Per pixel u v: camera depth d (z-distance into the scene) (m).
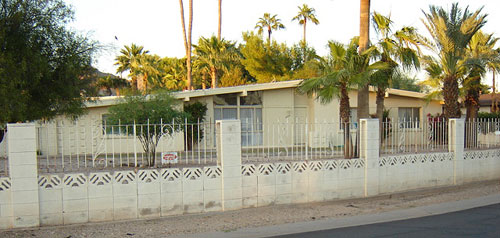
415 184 11.21
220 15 36.47
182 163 11.07
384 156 10.73
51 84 10.18
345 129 11.02
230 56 36.84
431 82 20.31
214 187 8.66
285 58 38.47
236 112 19.77
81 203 7.68
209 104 19.16
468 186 11.98
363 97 13.15
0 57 8.76
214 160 12.07
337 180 9.94
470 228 7.35
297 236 7.02
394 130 12.59
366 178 10.27
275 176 9.25
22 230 7.16
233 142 8.79
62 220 7.55
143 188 8.10
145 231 7.29
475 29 14.96
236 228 7.53
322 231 7.35
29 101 9.88
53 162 11.37
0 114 8.76
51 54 10.23
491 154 12.85
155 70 39.84
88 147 14.91
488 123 13.49
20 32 9.70
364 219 8.22
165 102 12.45
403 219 8.25
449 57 15.09
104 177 7.85
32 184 7.30
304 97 21.08
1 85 8.55
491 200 10.02
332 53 12.63
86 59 10.61
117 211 7.92
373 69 12.30
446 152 11.86
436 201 9.95
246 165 8.96
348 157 10.88
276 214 8.55
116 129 11.67
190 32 31.52
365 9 13.16
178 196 8.37
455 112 15.34
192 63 39.62
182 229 7.43
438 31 15.13
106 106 17.06
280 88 20.22
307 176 9.59
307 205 9.42
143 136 11.55
